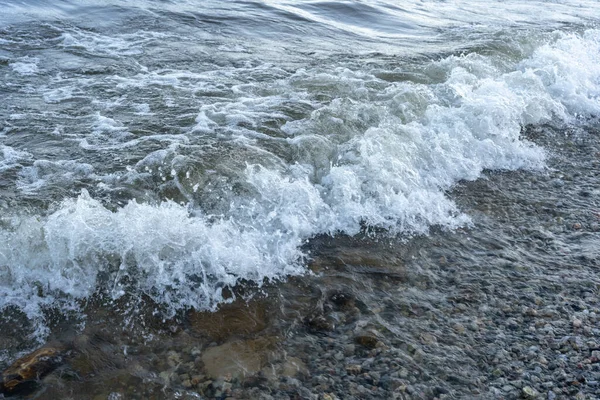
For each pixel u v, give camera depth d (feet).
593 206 15.53
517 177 16.85
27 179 13.93
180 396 9.00
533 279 12.37
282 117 17.75
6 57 21.99
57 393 8.91
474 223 14.40
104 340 10.05
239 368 9.62
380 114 18.15
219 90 19.88
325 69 22.63
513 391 9.37
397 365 9.84
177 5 31.76
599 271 12.77
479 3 40.47
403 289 11.87
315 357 9.96
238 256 12.07
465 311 11.30
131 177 14.21
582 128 20.43
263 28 29.14
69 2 30.53
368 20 33.22
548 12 37.88
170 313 10.78
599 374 9.76
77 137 16.11
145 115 17.66
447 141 17.24
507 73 23.12
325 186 14.78
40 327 10.19
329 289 11.71
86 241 11.59
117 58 22.80
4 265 11.11
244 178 14.19
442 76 22.21
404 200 14.58
